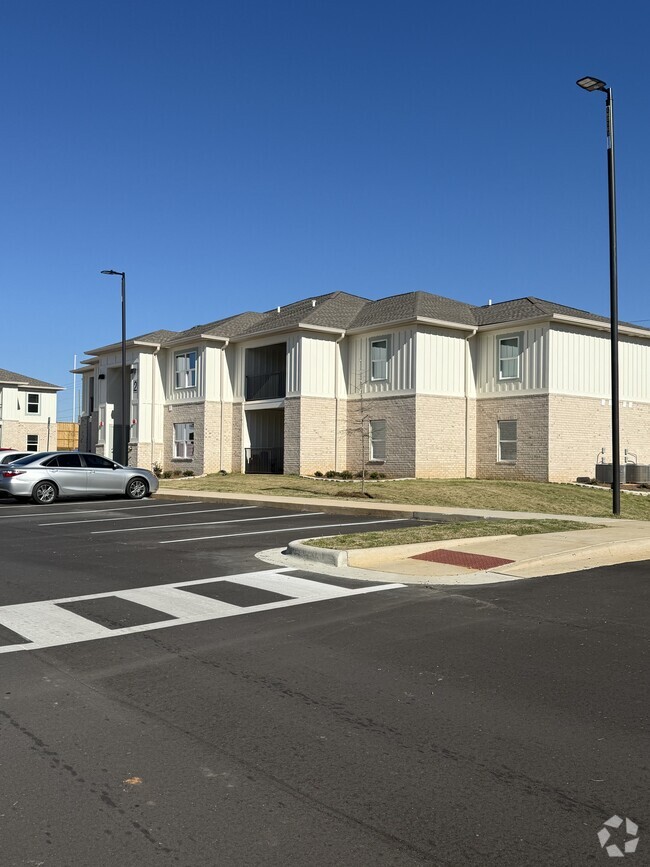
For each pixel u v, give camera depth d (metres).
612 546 12.84
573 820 3.94
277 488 27.30
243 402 36.50
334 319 34.31
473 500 25.20
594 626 7.90
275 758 4.71
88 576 10.65
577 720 5.31
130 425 39.91
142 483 24.53
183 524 17.05
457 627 7.88
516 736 5.04
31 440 59.38
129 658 6.79
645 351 33.41
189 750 4.83
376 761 4.66
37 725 5.24
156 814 4.02
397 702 5.68
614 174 17.55
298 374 33.03
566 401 30.31
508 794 4.22
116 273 31.95
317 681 6.17
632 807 4.08
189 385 37.66
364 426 33.09
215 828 3.88
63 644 7.23
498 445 31.78
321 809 4.07
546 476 29.78
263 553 12.62
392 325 31.58
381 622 8.08
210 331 37.22
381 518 18.38
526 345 30.77
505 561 11.43
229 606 8.80
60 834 3.82
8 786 4.34
